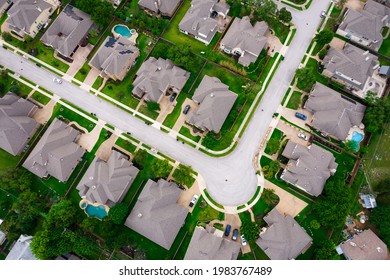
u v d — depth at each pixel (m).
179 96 89.94
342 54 87.00
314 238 80.44
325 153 81.19
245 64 90.06
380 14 91.06
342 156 85.12
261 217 81.62
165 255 80.19
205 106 84.12
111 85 91.19
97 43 93.94
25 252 78.25
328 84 90.12
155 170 81.94
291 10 96.00
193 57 91.50
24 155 86.25
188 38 94.12
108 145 87.50
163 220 76.94
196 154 86.31
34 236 78.25
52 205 82.94
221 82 87.94
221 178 84.44
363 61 85.56
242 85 89.88
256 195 83.19
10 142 83.50
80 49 93.94
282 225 77.81
